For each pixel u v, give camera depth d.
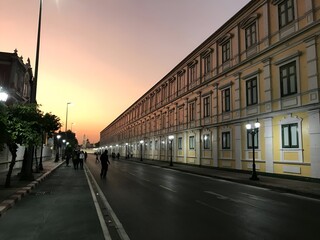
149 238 6.46
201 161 35.56
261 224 7.89
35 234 6.76
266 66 23.86
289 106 21.23
